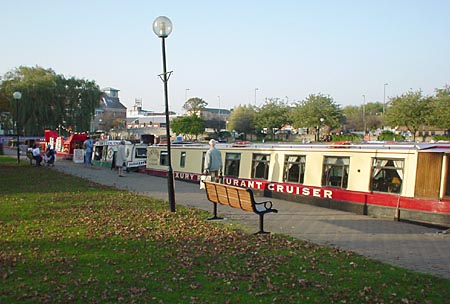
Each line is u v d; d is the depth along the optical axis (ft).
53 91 226.79
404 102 225.56
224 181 73.05
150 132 330.34
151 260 28.30
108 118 462.19
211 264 27.68
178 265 27.27
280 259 29.09
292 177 61.98
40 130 225.97
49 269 26.03
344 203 53.36
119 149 99.30
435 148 46.96
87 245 31.83
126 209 49.08
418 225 44.80
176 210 48.80
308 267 27.40
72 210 47.34
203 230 38.24
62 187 70.03
